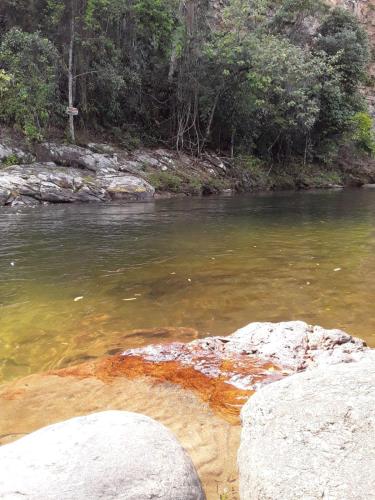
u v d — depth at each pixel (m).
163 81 22.75
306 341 3.20
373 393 1.71
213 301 4.53
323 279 5.34
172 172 19.52
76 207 13.42
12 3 18.19
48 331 3.76
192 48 21.94
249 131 25.05
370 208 14.21
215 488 1.94
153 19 21.09
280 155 28.08
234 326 3.86
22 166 15.34
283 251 7.02
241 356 3.06
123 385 2.78
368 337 3.61
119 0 19.31
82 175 15.91
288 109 25.05
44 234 8.42
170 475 1.53
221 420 2.43
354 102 30.88
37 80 16.61
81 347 3.45
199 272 5.66
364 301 4.51
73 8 17.62
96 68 19.08
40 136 16.59
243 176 23.12
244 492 1.61
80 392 2.72
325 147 29.97
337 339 3.18
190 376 2.84
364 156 34.38
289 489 1.46
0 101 16.56
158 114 23.33
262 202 16.17
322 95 27.69
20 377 2.98
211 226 9.77
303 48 28.75
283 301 4.52
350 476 1.44
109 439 1.61
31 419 2.43
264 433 1.69
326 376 1.88
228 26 24.28
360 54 30.05
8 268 5.80
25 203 13.64
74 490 1.39
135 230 9.05
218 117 24.11
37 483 1.40
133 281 5.24
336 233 8.92
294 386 1.85
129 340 3.56
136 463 1.52
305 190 25.08
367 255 6.72
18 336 3.66
